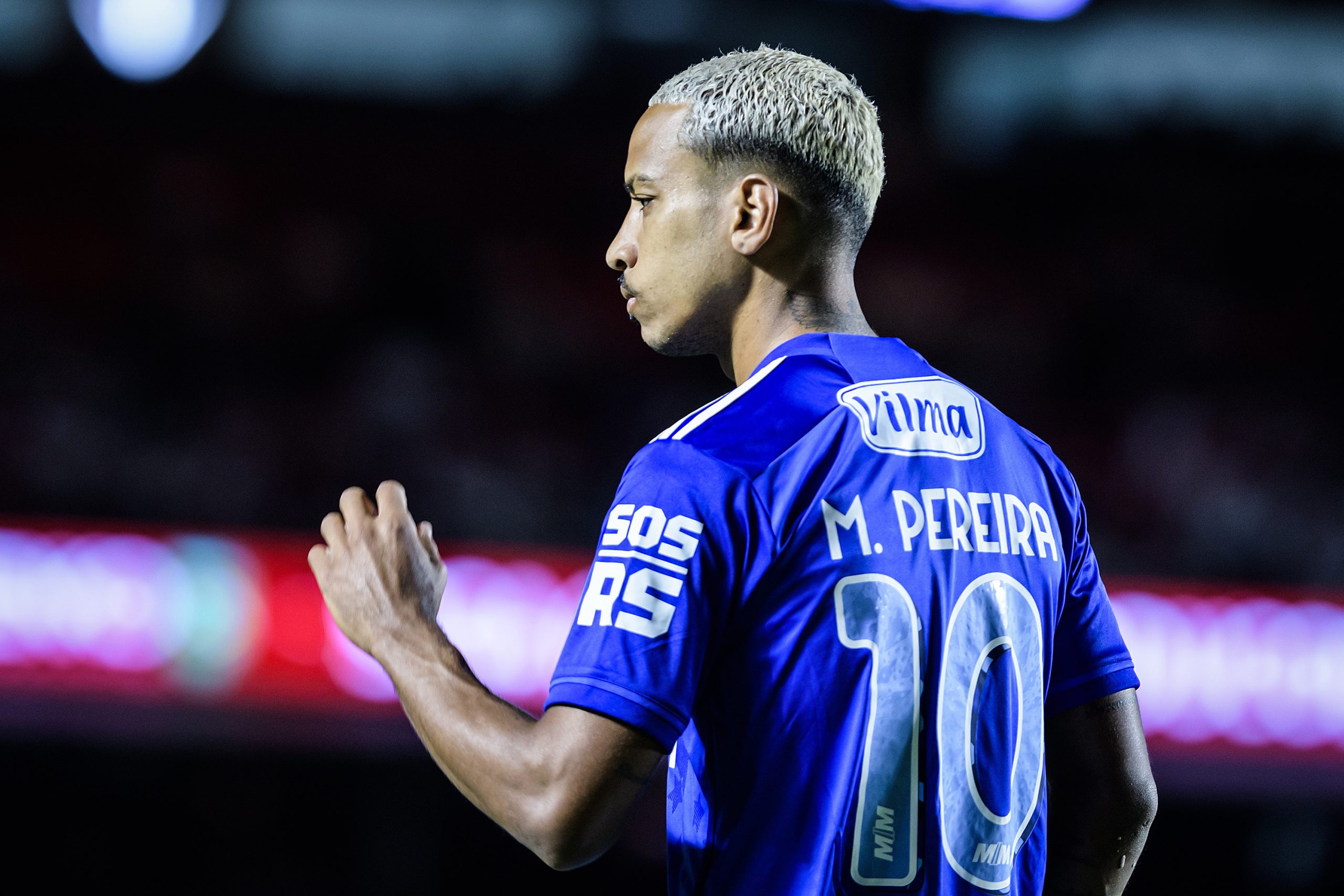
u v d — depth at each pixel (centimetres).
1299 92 3662
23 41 3388
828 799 475
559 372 3475
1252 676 2231
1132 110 3656
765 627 475
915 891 484
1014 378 3778
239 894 2317
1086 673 573
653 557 464
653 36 3516
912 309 3838
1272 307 3922
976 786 502
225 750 2161
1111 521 3359
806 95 526
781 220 531
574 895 2270
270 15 3462
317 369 3416
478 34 3516
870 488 493
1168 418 3572
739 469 476
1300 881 2512
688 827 495
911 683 487
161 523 2855
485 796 471
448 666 500
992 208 3925
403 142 3725
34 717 1961
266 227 3612
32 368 3102
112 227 3544
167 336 3369
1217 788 2202
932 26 3531
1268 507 3325
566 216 3803
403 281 3631
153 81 3481
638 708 452
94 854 2300
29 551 1991
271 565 2056
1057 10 3550
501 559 2109
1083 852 570
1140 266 3928
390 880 2311
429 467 3061
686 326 549
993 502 524
